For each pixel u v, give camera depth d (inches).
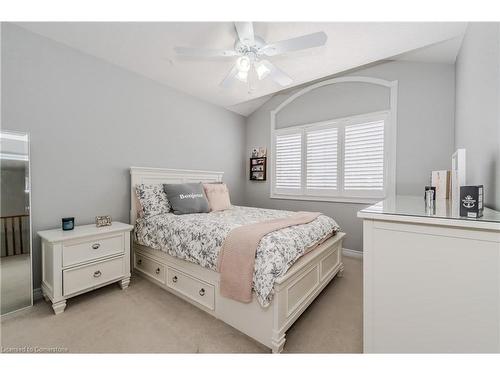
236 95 142.8
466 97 79.4
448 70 106.5
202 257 73.0
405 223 40.5
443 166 108.2
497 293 34.1
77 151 93.4
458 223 35.6
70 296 75.9
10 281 73.0
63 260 74.4
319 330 67.0
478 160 64.4
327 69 108.4
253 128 180.2
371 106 127.0
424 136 112.3
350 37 83.6
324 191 143.9
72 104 91.7
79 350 57.9
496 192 50.3
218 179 156.1
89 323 68.8
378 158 124.5
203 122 150.3
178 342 61.5
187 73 115.0
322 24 77.4
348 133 134.1
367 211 45.8
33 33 81.7
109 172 103.8
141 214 105.4
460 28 76.5
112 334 64.1
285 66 105.6
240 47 79.3
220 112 162.9
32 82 81.5
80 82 94.0
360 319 72.4
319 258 82.1
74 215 92.8
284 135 162.4
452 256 36.9
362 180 129.8
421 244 39.3
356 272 110.3
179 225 85.3
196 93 139.7
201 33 84.7
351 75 133.1
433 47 95.3
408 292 40.7
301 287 69.4
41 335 63.2
